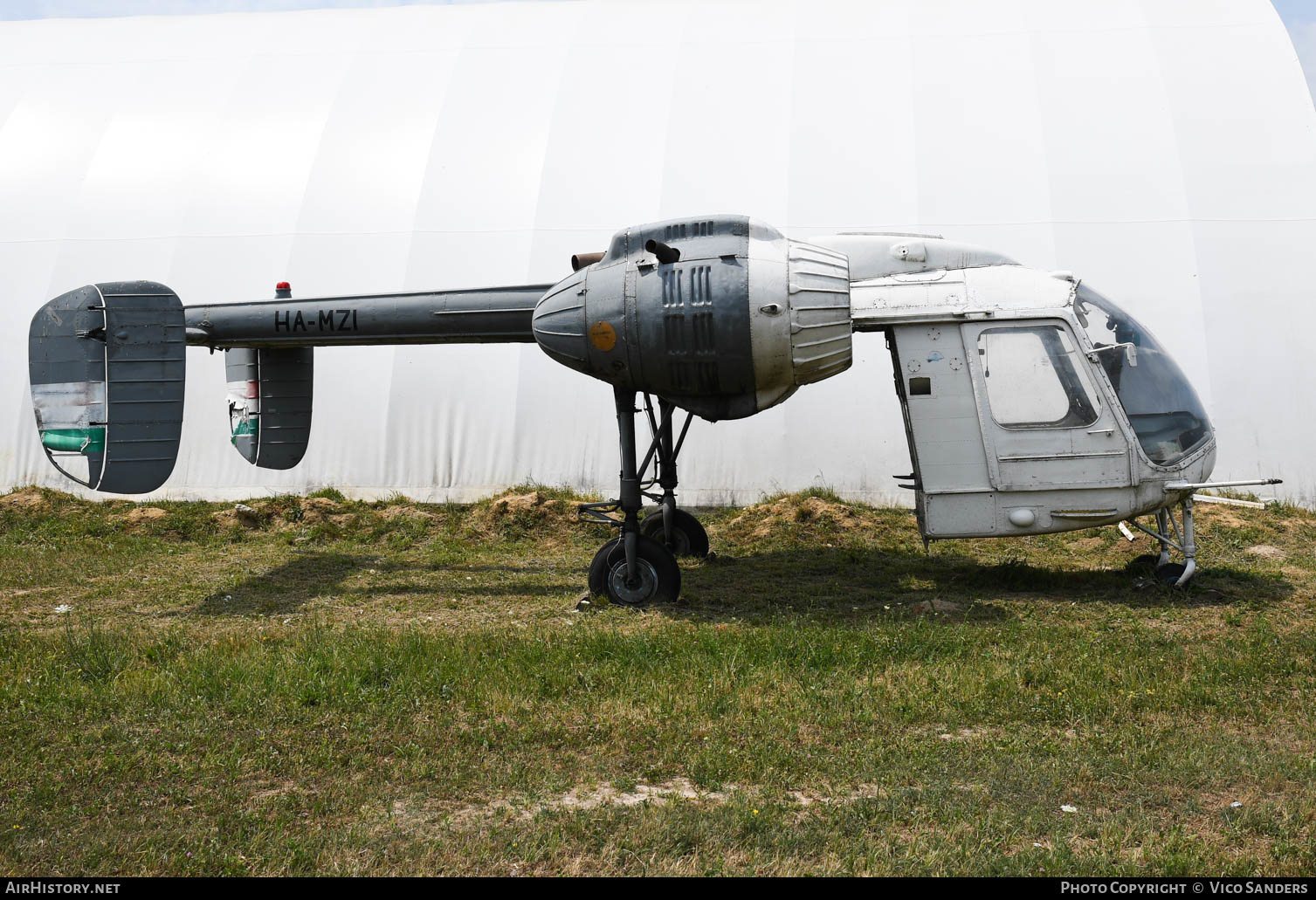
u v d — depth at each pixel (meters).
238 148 16.19
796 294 8.38
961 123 15.02
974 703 5.96
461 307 10.24
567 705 6.05
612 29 17.44
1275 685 6.29
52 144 16.61
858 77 15.82
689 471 14.02
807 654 6.96
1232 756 5.16
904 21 16.70
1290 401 13.15
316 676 6.49
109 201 15.88
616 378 8.84
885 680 6.44
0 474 14.71
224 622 8.71
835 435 13.86
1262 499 12.92
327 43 18.03
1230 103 14.69
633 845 4.32
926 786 4.89
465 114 16.17
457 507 13.73
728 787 4.98
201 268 15.23
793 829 4.45
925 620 8.13
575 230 14.85
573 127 15.78
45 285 15.35
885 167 14.75
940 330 8.96
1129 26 15.88
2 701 6.12
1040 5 16.61
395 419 14.45
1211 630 7.82
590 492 13.99
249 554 12.09
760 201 14.69
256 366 12.10
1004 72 15.52
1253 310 13.45
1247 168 14.14
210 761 5.27
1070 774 5.01
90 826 4.58
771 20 17.19
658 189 15.00
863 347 14.13
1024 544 11.96
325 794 4.89
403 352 14.66
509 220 15.02
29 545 12.43
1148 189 14.12
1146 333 9.18
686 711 5.89
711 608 9.00
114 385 9.48
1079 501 8.87
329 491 14.16
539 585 10.34
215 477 14.53
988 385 8.93
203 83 17.36
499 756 5.36
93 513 13.78
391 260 14.94
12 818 4.64
